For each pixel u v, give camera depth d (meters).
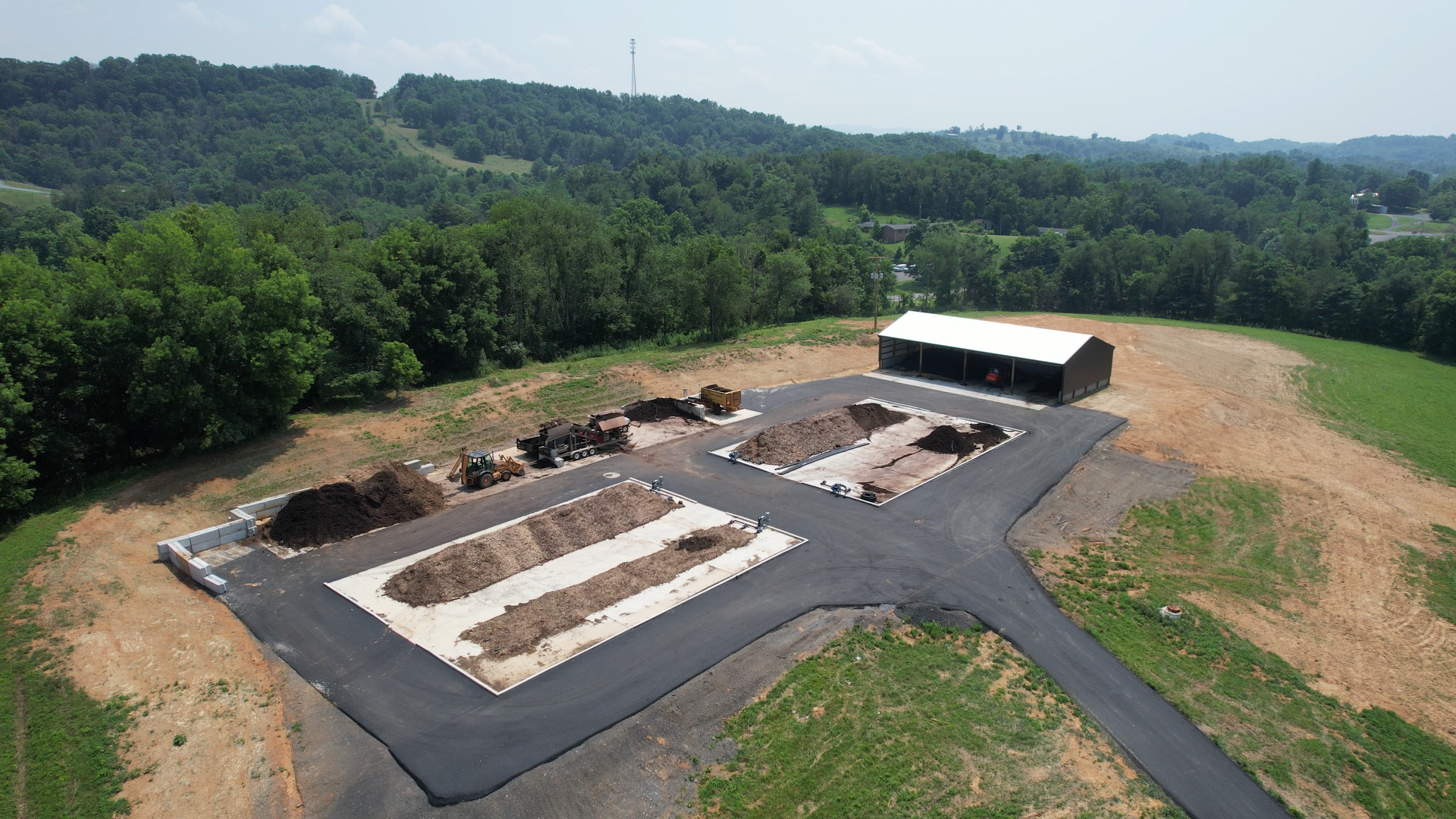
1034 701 21.56
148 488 34.22
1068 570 28.81
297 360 38.25
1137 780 18.91
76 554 28.41
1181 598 27.25
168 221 39.34
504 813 17.48
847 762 19.09
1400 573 29.81
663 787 18.23
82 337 34.28
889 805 17.86
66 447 33.34
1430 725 21.52
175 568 28.45
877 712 20.84
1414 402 54.47
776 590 26.80
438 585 26.70
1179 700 21.78
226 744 19.70
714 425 45.66
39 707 20.81
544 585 27.38
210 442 36.59
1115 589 27.52
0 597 25.55
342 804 17.78
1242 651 24.31
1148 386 55.53
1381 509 35.41
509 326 59.59
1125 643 24.39
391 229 55.44
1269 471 39.53
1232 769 19.41
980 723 20.56
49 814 17.52
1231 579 28.84
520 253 63.31
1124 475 38.31
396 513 32.66
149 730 20.14
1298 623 26.30
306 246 51.06
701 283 68.75
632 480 37.00
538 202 70.50
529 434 44.31
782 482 36.72
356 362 47.25
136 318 34.94
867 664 22.89
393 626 24.72
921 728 20.31
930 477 37.44
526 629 24.22
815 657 23.08
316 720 20.59
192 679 22.16
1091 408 49.31
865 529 31.72
